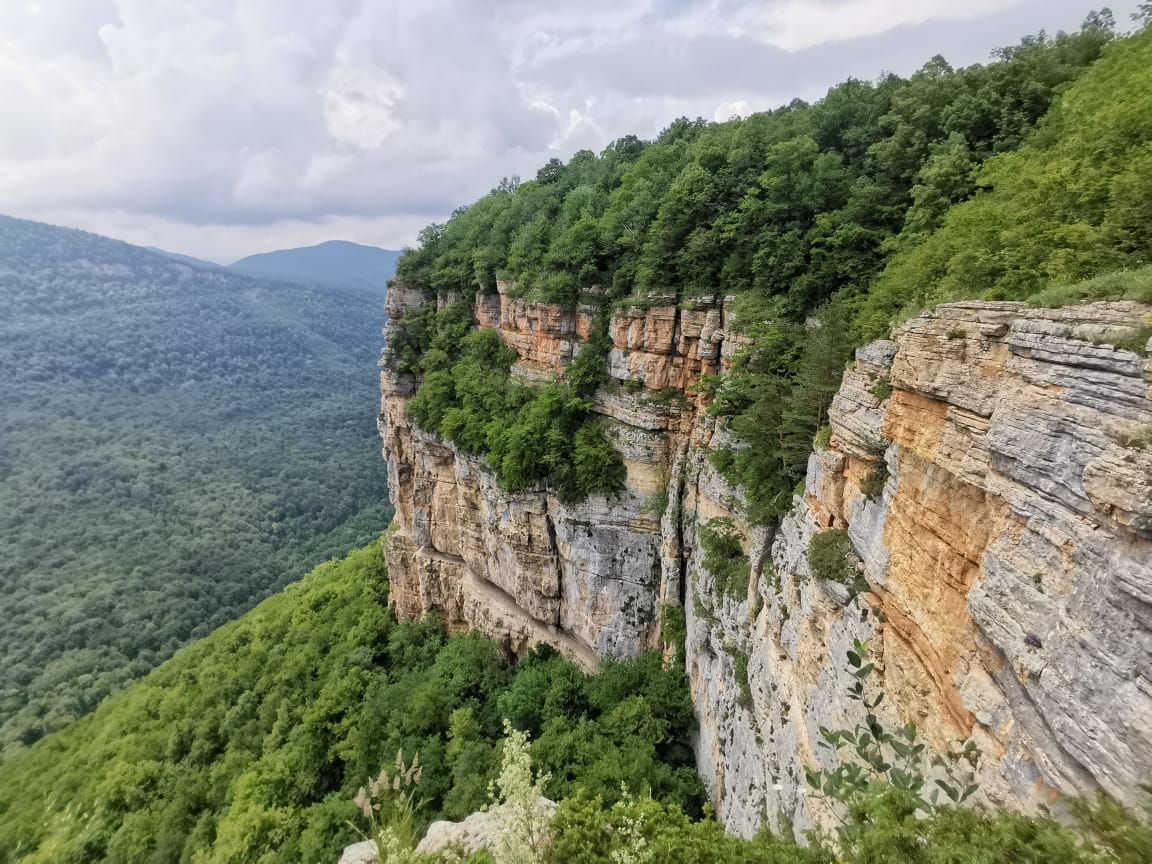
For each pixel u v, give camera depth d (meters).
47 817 42.78
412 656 54.03
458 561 55.25
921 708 14.59
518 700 40.09
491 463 44.84
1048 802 10.09
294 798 39.84
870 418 18.41
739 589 29.27
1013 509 11.54
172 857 38.56
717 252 35.97
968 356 13.62
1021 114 29.61
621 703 36.06
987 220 19.89
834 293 29.53
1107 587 9.15
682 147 50.03
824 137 39.25
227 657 60.75
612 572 41.31
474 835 16.09
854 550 19.02
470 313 55.56
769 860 12.28
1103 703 8.89
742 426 29.66
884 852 8.63
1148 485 8.55
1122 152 16.72
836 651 18.53
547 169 73.69
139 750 48.78
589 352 41.81
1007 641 11.09
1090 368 10.10
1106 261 14.45
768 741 23.09
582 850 13.70
